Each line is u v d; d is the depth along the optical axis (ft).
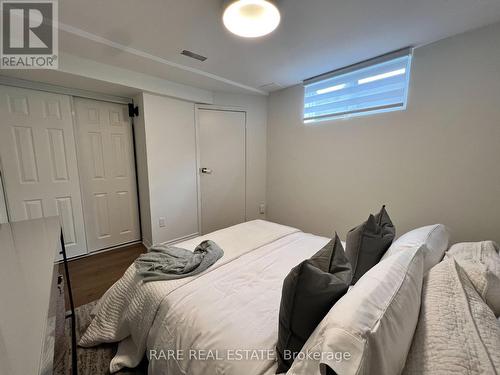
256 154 11.23
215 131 10.36
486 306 2.36
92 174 8.63
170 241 9.64
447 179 6.05
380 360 1.68
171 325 3.18
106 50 6.14
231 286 3.75
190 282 3.84
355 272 3.98
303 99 9.32
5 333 1.83
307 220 9.83
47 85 7.31
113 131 8.97
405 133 6.65
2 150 6.86
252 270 4.25
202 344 2.77
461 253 3.56
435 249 3.64
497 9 4.59
